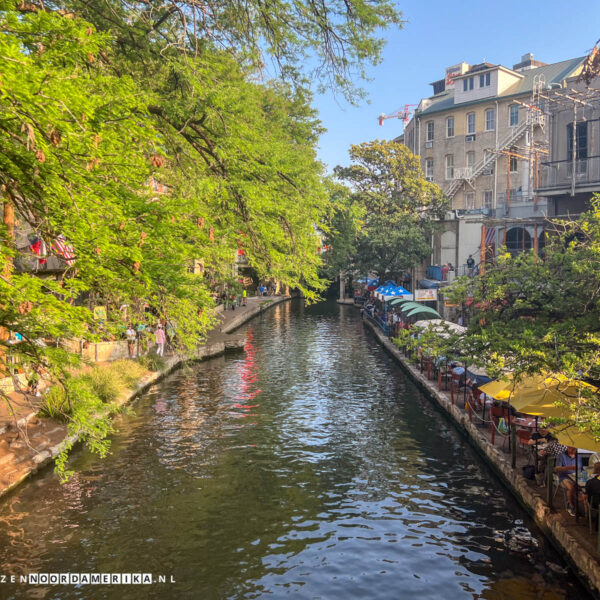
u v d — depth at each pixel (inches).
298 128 821.2
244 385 922.7
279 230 455.8
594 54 939.3
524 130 1813.5
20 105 216.2
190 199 331.6
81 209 267.4
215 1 474.6
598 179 1077.1
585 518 398.3
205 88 410.3
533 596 338.0
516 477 481.4
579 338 424.8
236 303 2194.9
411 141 2753.4
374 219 2097.7
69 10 405.7
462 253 1946.4
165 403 792.9
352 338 1539.1
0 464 492.7
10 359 329.4
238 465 552.7
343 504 468.1
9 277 259.6
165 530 414.0
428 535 417.1
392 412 765.3
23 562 365.1
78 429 346.0
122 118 273.3
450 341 530.3
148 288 323.9
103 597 328.5
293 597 335.3
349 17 473.1
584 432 366.0
